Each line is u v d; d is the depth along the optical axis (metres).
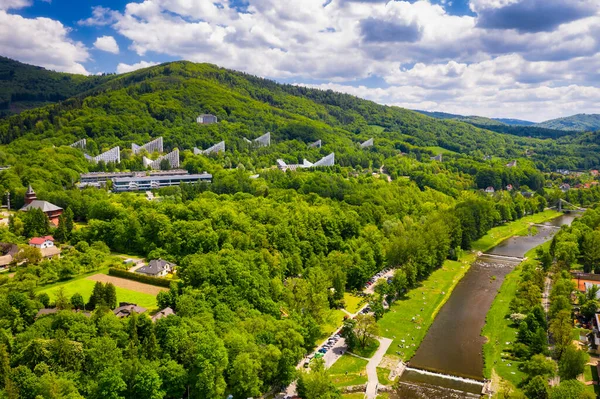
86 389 138.50
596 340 187.88
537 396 154.38
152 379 139.38
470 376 181.25
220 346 154.88
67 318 162.00
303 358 188.00
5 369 136.12
